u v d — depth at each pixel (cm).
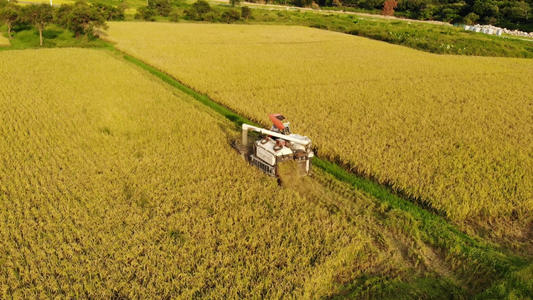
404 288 798
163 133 1509
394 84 2514
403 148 1398
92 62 2905
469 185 1144
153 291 706
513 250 930
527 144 1495
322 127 1598
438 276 841
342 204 1097
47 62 2858
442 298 779
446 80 2711
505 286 774
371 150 1373
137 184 1096
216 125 1611
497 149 1411
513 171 1266
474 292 797
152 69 2839
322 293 770
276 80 2497
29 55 3122
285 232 900
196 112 1773
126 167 1190
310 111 1845
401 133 1577
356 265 855
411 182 1156
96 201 987
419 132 1581
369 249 900
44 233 854
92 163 1201
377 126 1644
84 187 1066
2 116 1650
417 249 922
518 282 776
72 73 2523
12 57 3009
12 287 706
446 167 1273
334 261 812
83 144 1378
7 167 1176
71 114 1703
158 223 907
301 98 2072
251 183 1118
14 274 729
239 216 949
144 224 900
